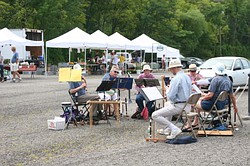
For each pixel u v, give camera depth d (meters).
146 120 11.93
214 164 7.29
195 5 72.44
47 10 47.22
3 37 26.67
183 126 10.15
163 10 58.62
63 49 49.69
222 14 76.25
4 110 13.77
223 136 9.77
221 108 10.16
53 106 14.64
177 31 61.72
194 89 10.62
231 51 79.31
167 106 9.37
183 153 8.11
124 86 12.18
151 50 34.41
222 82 9.96
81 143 9.05
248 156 7.85
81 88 11.27
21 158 7.83
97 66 34.94
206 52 71.56
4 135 9.89
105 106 11.48
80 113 11.71
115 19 57.97
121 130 10.50
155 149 8.48
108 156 7.92
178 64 9.38
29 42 27.69
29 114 12.97
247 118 12.11
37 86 22.00
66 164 7.38
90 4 57.41
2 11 44.88
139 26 59.25
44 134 10.00
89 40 28.86
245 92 19.83
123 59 35.91
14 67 25.06
